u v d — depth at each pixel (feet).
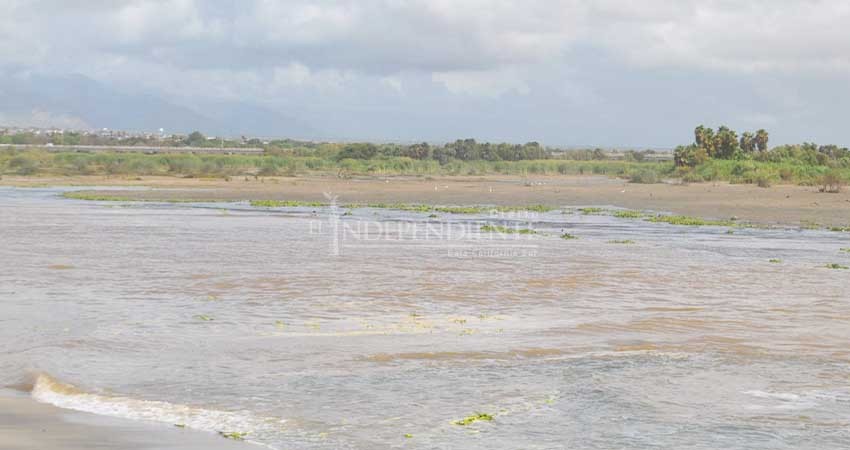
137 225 135.33
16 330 51.39
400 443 31.58
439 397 37.86
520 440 32.01
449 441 31.86
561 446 31.37
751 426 33.86
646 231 133.80
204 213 167.84
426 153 512.63
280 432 32.73
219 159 426.51
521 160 543.39
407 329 53.21
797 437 32.53
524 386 39.78
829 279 77.97
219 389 38.86
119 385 39.32
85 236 115.03
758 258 95.30
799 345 49.49
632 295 67.82
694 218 163.12
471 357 45.73
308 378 40.96
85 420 33.68
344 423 33.96
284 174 376.68
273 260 88.74
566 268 84.02
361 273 78.84
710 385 40.16
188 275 76.64
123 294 65.87
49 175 346.13
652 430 33.30
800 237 125.29
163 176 347.56
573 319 57.16
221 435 32.22
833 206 191.21
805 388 39.81
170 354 45.68
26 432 31.76
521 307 61.77
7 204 189.06
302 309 59.98
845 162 347.36
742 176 305.53
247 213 169.68
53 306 60.18
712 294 68.64
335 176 366.43
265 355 45.68
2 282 71.72
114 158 411.34
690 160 358.43
